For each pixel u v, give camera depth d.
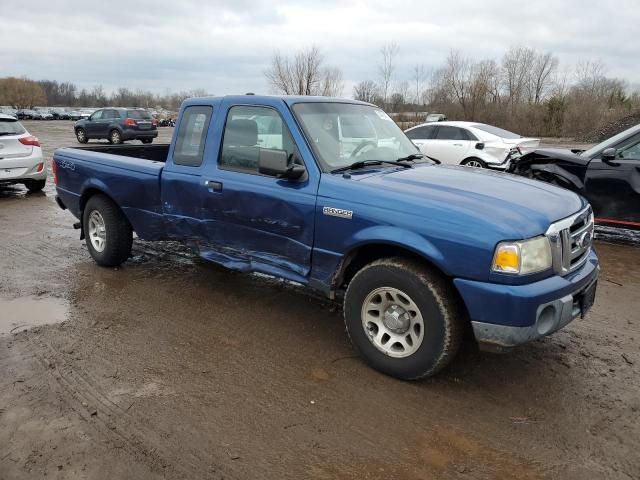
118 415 3.06
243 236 4.27
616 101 42.16
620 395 3.35
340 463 2.70
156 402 3.20
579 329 4.35
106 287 5.18
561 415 3.13
